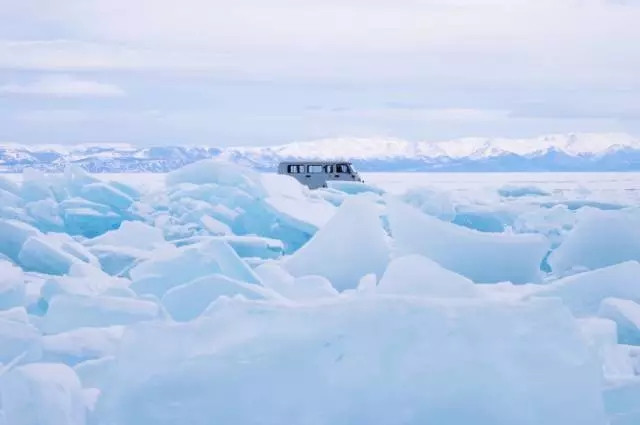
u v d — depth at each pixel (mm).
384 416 3600
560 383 3693
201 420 3598
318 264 8359
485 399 3643
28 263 9625
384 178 98312
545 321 3801
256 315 3828
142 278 7125
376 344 3707
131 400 3670
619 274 6605
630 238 9281
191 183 14922
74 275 7727
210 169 14977
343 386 3643
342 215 8484
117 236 10883
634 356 5504
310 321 3775
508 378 3680
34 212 14266
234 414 3604
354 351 3701
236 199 13805
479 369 3672
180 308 5949
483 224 14711
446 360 3682
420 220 8258
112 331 5422
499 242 8164
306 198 14094
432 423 3604
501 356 3711
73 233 14414
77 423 4090
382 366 3672
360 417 3602
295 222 12680
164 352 3748
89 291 7059
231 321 3828
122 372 3746
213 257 7109
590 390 3727
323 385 3643
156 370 3703
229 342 3756
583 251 9367
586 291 6574
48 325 5984
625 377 4578
